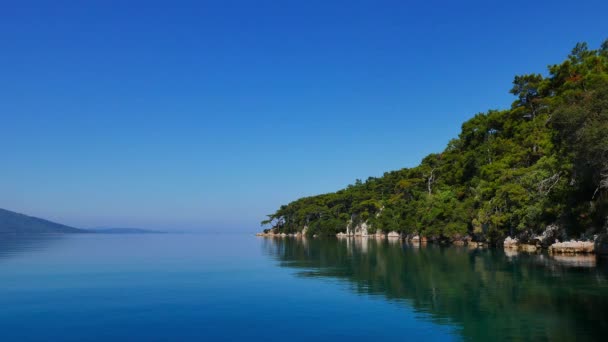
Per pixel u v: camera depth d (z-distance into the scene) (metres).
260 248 101.25
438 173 135.75
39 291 35.16
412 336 20.47
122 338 21.25
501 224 72.12
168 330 22.50
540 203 62.25
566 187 56.28
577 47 100.12
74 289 36.06
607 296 27.88
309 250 87.75
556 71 91.75
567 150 45.38
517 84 99.31
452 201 102.38
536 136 80.88
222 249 98.06
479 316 23.62
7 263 61.31
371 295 31.11
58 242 148.75
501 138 102.38
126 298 31.67
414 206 124.81
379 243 114.12
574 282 33.28
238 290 34.78
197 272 48.31
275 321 23.97
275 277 42.75
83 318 25.28
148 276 44.94
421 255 65.12
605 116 35.94
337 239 158.88
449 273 41.34
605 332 20.09
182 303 29.50
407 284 35.56
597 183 43.91
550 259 50.59
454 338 19.97
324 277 41.94
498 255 59.56
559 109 40.22
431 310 25.50
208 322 24.02
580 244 54.78
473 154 104.94
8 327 23.42
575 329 20.64
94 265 57.91
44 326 23.56
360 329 21.92
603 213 50.25
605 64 82.69
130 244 132.75
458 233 93.44
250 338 20.88
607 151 35.59
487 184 86.25
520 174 71.06
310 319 24.27
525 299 27.53
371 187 183.50
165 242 152.12
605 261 46.94
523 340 19.25
